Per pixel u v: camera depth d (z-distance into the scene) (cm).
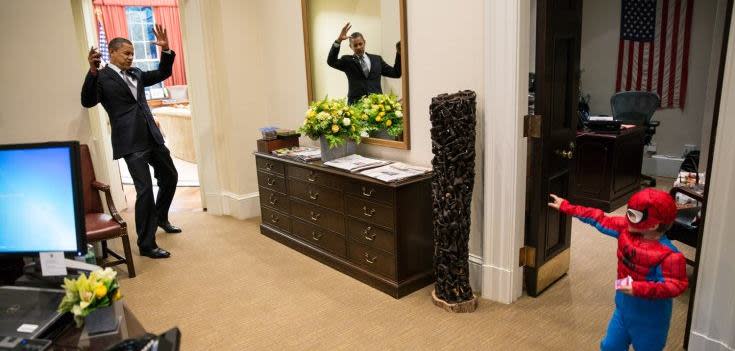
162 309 278
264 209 397
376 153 338
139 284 312
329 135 313
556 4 245
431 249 295
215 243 384
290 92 409
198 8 413
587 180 437
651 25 552
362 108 329
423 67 286
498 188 260
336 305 275
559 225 291
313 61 374
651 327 169
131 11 897
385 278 288
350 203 301
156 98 891
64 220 141
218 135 445
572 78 270
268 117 450
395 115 312
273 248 369
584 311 259
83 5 430
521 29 236
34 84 306
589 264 321
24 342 112
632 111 525
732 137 186
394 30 298
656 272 161
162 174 391
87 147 329
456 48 265
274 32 410
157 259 354
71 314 127
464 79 265
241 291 298
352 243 308
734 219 190
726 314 199
